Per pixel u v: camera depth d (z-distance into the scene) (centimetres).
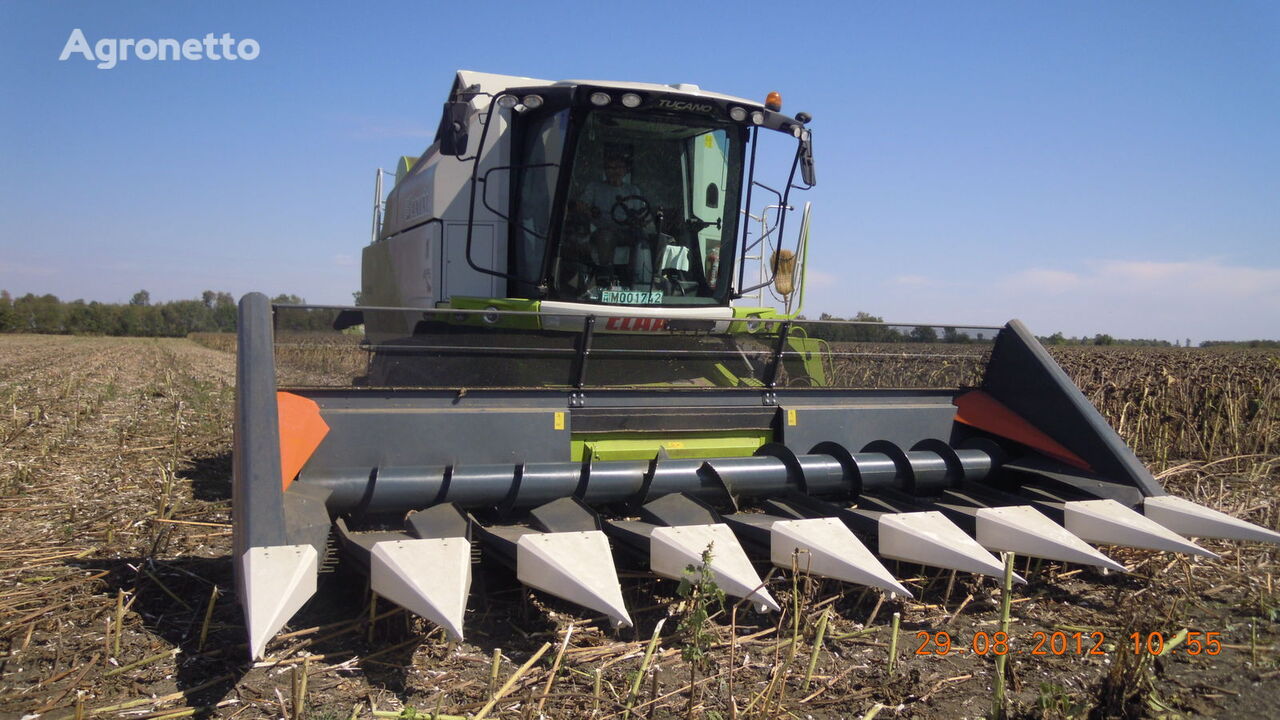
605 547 376
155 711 328
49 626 408
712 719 312
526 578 374
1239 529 459
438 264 743
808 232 741
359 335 495
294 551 337
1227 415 922
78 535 566
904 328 631
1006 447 602
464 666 372
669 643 399
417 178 834
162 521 544
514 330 652
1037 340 618
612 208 681
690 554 382
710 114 680
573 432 535
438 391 505
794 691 358
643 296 691
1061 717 331
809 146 713
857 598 462
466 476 462
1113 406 995
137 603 439
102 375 2069
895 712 342
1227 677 383
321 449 462
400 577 335
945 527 427
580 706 336
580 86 638
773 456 539
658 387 562
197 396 1373
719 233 718
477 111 728
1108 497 509
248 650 381
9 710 328
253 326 412
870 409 604
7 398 1358
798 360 611
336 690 348
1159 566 520
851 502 538
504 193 714
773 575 447
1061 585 498
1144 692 338
